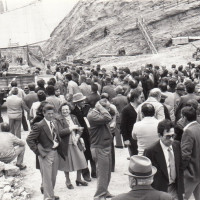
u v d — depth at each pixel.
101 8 81.19
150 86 13.12
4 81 21.02
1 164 9.64
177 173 6.34
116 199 4.29
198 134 6.88
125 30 66.69
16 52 50.34
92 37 78.38
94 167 9.80
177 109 10.26
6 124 10.30
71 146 8.84
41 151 8.00
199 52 40.53
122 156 11.76
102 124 8.00
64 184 9.51
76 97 9.20
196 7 61.09
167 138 6.14
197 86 13.20
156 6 70.75
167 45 56.72
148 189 4.36
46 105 8.04
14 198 8.52
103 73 18.67
